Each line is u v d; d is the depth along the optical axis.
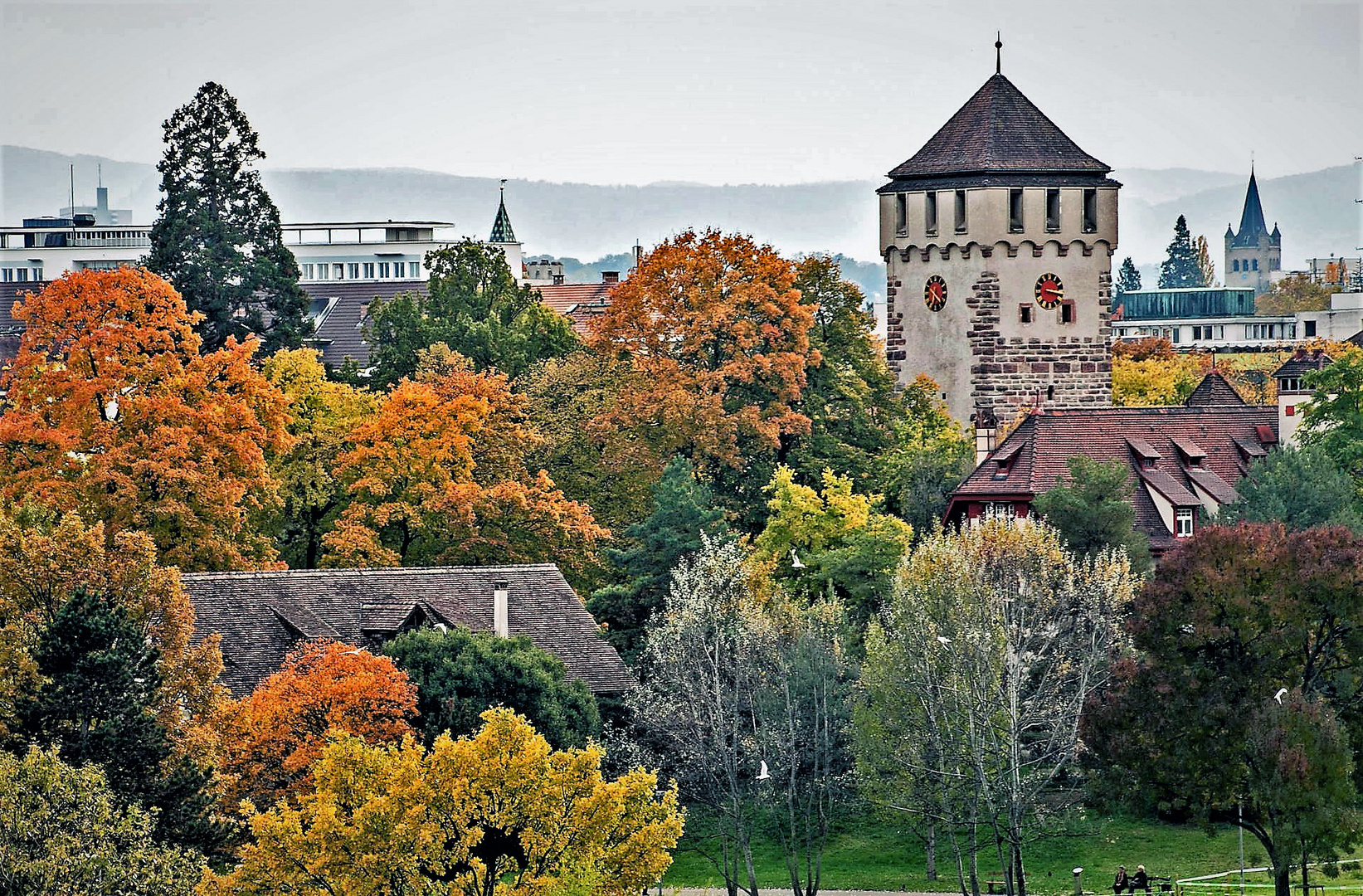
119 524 114.12
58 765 73.25
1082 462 123.88
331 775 78.69
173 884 73.75
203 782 81.19
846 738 105.31
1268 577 94.19
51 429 117.44
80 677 80.31
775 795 103.38
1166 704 93.38
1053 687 100.88
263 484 120.88
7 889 70.62
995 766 98.75
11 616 85.69
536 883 77.25
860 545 125.06
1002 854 101.31
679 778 103.19
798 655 106.31
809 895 98.25
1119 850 103.19
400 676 94.44
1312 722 90.44
